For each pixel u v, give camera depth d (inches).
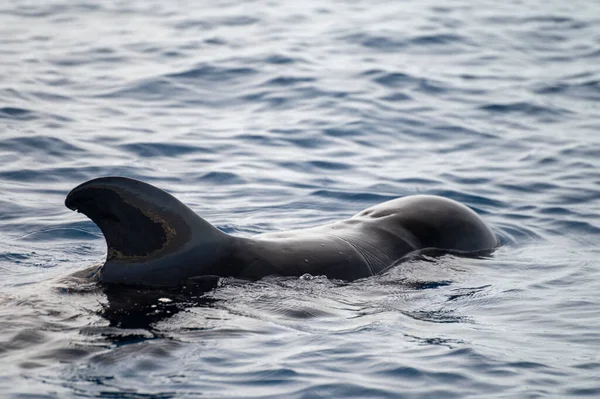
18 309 1060.5
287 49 2876.5
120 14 3425.2
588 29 3265.3
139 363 952.3
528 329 1130.0
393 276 1290.6
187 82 2532.0
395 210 1453.0
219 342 1021.2
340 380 960.9
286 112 2313.0
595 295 1264.8
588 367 1010.1
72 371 925.2
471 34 3164.4
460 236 1448.1
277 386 940.0
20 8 3484.3
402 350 1043.3
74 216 1593.3
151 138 2076.8
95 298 1101.1
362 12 3503.9
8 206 1624.0
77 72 2593.5
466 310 1195.3
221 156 1994.3
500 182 1871.3
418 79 2598.4
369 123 2242.9
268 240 1263.5
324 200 1756.9
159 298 1110.4
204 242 1178.0
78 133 2068.2
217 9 3545.8
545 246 1521.9
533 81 2623.0
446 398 933.8
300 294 1173.7
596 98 2481.5
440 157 2038.6
